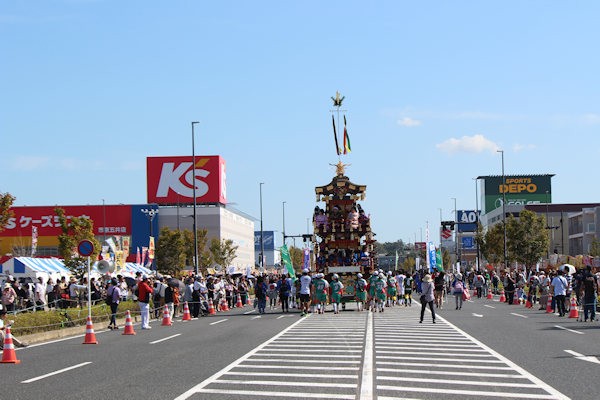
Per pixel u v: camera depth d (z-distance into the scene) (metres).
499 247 87.69
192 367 15.30
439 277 40.50
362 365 15.33
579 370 14.45
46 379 13.87
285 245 47.12
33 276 42.25
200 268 83.19
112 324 29.14
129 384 12.98
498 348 18.62
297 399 11.21
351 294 40.16
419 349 18.58
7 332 17.08
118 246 53.00
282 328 26.61
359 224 42.81
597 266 54.59
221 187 125.25
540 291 38.66
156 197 123.31
